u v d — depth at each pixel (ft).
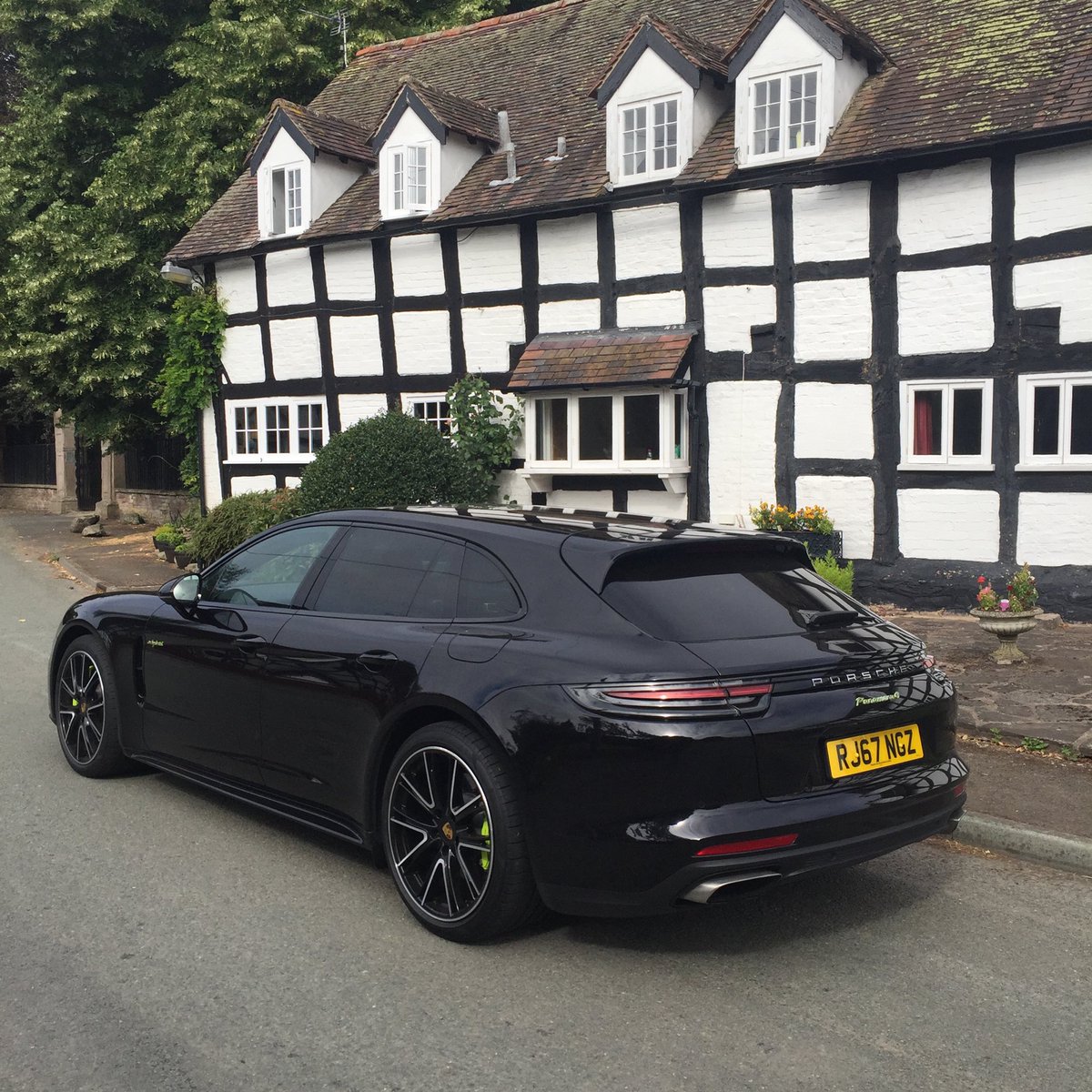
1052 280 34.04
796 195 38.45
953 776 13.08
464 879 12.47
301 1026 10.59
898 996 11.35
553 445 44.16
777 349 39.29
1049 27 37.42
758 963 12.10
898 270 36.70
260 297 54.54
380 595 14.53
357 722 13.76
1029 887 14.49
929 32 40.50
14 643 32.45
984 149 34.81
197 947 12.30
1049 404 34.50
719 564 13.35
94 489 85.25
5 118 88.94
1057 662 27.09
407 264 49.08
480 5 75.36
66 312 64.34
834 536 38.17
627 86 42.32
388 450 42.16
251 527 43.29
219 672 15.94
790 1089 9.55
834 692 12.00
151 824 16.42
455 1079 9.66
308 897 13.76
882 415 37.29
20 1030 10.47
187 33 69.05
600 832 11.40
